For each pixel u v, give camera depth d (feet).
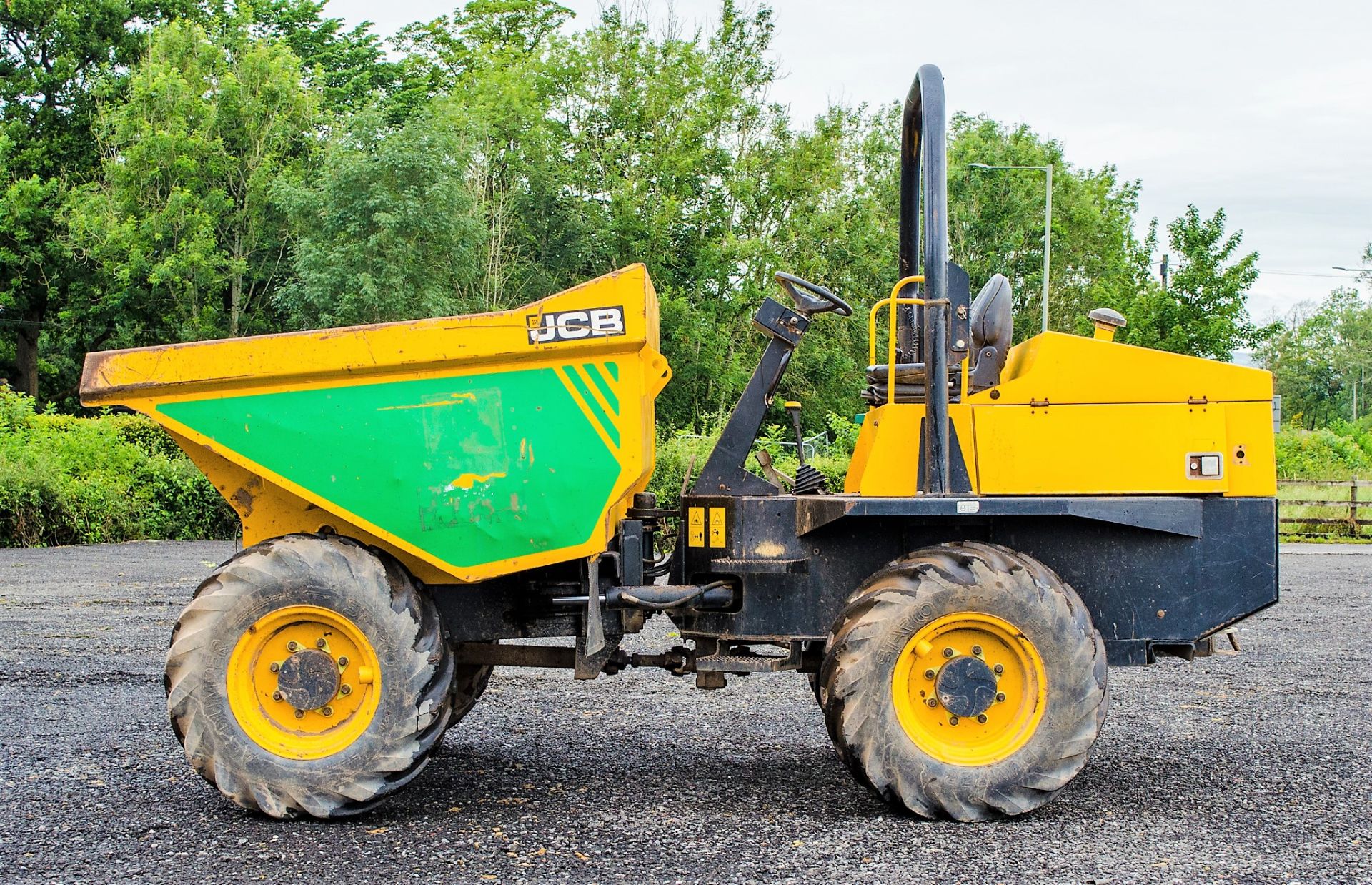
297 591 13.91
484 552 14.24
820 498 15.24
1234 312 70.59
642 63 115.96
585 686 23.16
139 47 119.14
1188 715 20.90
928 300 15.07
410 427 14.16
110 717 19.75
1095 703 14.12
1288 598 38.70
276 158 109.81
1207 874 12.36
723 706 21.21
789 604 15.55
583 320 14.23
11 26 118.62
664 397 103.60
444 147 98.94
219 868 12.41
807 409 99.35
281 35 134.00
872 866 12.50
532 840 13.39
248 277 113.60
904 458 15.61
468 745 18.17
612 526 14.87
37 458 56.59
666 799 15.17
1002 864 12.60
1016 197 146.82
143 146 102.73
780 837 13.51
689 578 15.80
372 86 136.15
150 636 28.40
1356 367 258.98
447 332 14.12
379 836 13.52
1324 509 69.92
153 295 105.50
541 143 112.78
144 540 57.62
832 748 18.06
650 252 111.96
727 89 118.32
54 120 119.14
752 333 114.32
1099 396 15.40
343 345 14.06
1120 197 174.09
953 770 14.01
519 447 14.28
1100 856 12.89
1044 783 14.03
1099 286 77.77
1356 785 16.10
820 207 122.62
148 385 14.01
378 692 13.96
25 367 119.85
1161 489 15.33
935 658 14.30
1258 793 15.64
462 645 16.05
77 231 102.83
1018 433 15.33
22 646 27.04
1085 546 15.49
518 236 113.39
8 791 15.31
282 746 13.98
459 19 139.33
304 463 14.12
